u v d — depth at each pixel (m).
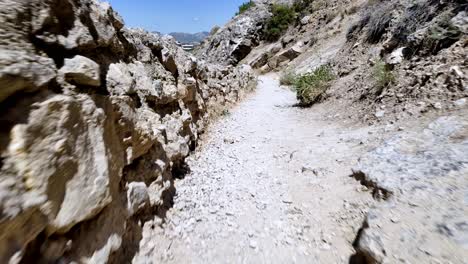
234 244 3.07
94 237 2.11
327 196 3.80
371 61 8.91
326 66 11.56
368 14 12.52
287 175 4.67
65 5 2.24
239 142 6.63
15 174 1.46
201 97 7.81
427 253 2.11
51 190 1.67
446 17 6.28
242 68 20.50
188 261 2.82
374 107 6.37
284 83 18.27
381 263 2.19
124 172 2.87
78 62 2.19
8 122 1.53
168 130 4.57
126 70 3.43
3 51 1.53
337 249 2.89
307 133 6.75
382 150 4.12
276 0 38.31
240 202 3.91
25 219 1.48
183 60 7.11
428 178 3.04
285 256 2.88
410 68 6.38
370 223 2.61
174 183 4.36
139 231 2.91
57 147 1.73
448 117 4.24
